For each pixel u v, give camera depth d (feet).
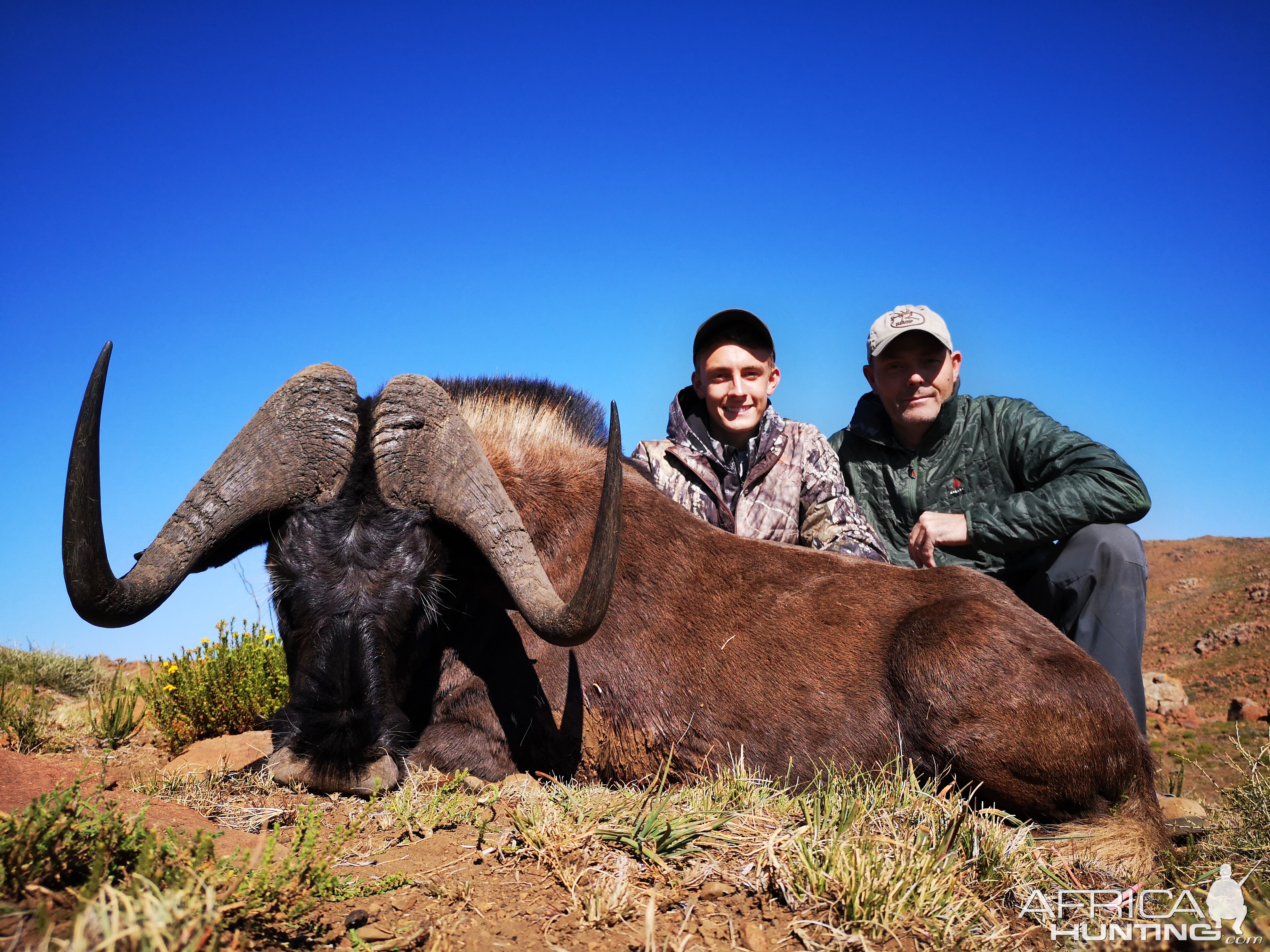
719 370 6.12
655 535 5.07
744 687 4.69
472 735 4.70
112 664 12.76
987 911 3.29
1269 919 2.97
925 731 4.40
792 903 3.07
